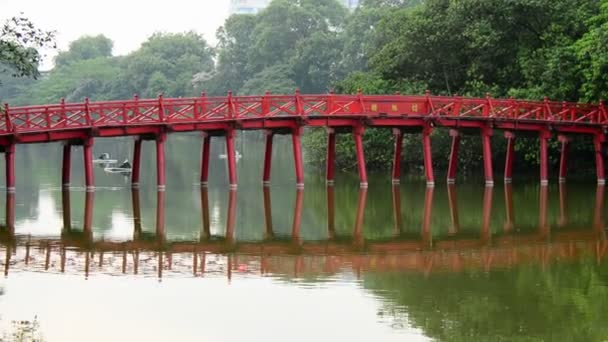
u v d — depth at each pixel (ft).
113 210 116.88
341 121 142.51
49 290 70.13
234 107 136.56
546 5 162.09
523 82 171.32
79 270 77.77
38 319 62.08
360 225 107.24
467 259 84.74
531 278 76.13
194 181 161.99
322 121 141.08
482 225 106.32
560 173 154.71
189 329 60.39
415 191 143.13
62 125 127.13
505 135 152.35
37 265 79.61
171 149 269.44
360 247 91.86
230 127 137.90
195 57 414.82
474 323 62.28
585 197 132.77
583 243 93.20
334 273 77.92
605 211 116.88
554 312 65.10
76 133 130.31
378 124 143.23
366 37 326.44
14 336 58.13
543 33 168.66
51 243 91.30
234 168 140.05
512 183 155.74
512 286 73.15
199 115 136.46
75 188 145.18
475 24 169.68
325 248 91.15
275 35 366.22
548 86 157.69
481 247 91.45
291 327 61.11
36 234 97.04
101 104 129.59
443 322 62.49
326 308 65.77
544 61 161.17
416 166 187.01
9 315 62.95
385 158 184.34
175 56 422.82
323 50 344.08
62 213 113.39
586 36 150.61
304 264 82.02
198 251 88.53
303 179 155.53
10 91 428.56
